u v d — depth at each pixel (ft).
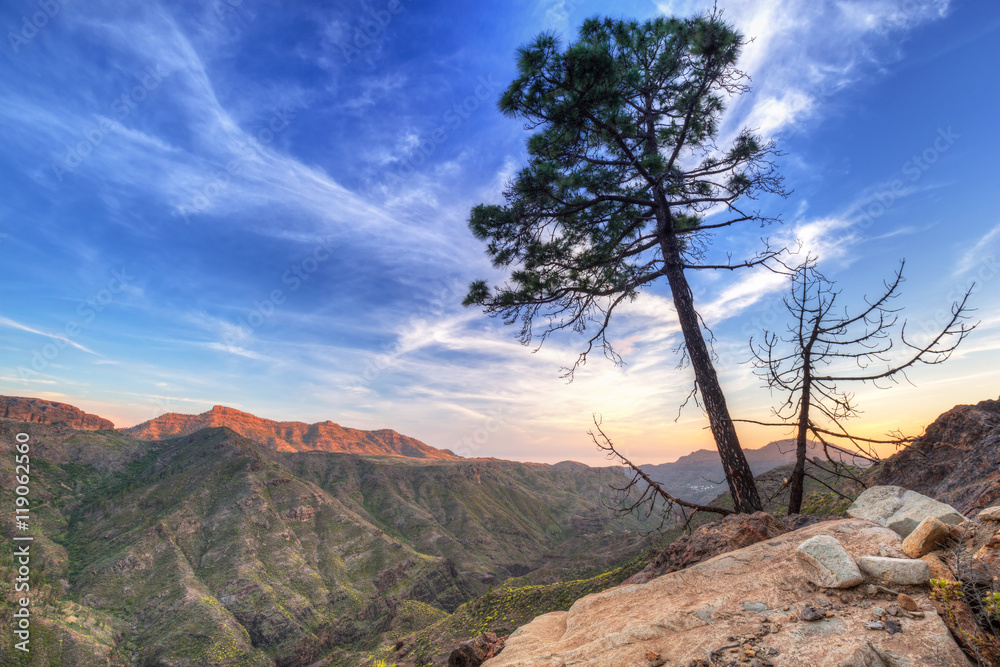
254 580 467.93
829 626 10.64
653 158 31.35
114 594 419.95
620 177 33.47
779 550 15.07
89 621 366.22
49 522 547.49
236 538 531.50
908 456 35.40
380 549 599.16
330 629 445.78
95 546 503.20
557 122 31.37
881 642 9.67
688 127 34.37
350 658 389.60
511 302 36.86
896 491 17.84
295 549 559.79
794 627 10.94
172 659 353.72
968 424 32.42
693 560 18.57
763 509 26.27
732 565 15.06
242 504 593.42
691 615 12.79
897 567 11.79
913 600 10.76
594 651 12.44
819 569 12.78
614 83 29.14
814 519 20.59
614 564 221.05
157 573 457.27
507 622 68.44
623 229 38.22
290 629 421.59
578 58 28.19
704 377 30.17
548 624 16.81
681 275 32.32
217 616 403.34
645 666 11.02
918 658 9.09
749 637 11.00
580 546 624.18
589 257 35.91
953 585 10.71
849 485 37.35
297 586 495.00
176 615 398.01
